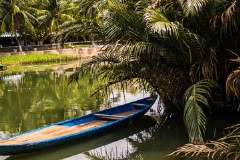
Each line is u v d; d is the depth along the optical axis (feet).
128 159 26.94
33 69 102.99
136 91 54.80
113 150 29.01
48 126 32.09
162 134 32.73
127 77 37.01
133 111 39.11
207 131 31.63
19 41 140.15
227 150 20.27
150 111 41.11
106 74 36.68
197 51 31.12
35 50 135.33
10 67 110.63
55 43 156.56
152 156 27.25
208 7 29.63
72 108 45.21
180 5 29.71
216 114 35.86
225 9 29.66
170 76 33.99
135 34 31.35
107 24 32.35
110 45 31.71
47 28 140.87
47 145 27.89
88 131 30.12
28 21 121.49
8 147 25.77
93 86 62.39
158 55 31.86
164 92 37.06
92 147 29.89
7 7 119.03
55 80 75.05
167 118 37.88
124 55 30.01
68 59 133.28
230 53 32.45
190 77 31.48
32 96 55.57
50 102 49.90
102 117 35.60
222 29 29.89
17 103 50.01
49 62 125.90
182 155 26.63
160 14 28.55
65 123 33.17
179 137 31.71
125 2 34.68
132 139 31.58
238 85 24.97
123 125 34.35
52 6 134.41
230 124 33.12
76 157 27.61
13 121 39.29
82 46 150.82
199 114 25.00
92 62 34.17
